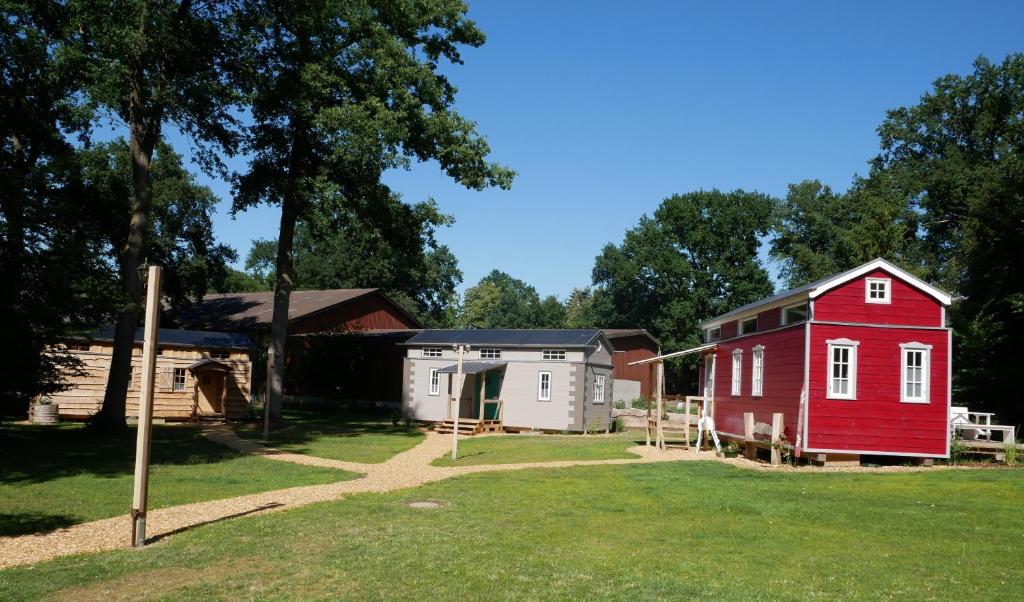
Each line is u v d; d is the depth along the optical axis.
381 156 28.91
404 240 34.28
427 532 11.53
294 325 48.03
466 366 35.69
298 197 30.31
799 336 21.12
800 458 21.39
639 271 68.44
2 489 14.84
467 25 32.69
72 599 8.04
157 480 16.38
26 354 19.06
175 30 24.69
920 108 54.19
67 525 11.70
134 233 25.86
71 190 27.00
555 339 36.12
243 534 11.21
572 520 12.85
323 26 28.88
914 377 20.86
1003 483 17.22
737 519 13.16
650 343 54.62
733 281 63.53
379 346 45.34
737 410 26.25
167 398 34.94
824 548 11.02
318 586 8.62
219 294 62.66
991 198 32.00
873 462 21.22
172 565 9.45
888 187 51.22
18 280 18.61
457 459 22.33
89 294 19.66
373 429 33.53
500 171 32.12
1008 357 30.38
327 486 16.27
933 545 11.27
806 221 60.47
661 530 12.16
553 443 28.38
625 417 42.44
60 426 29.38
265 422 26.27
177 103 24.88
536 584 8.83
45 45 23.41
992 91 51.03
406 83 31.06
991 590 8.85
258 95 28.28
